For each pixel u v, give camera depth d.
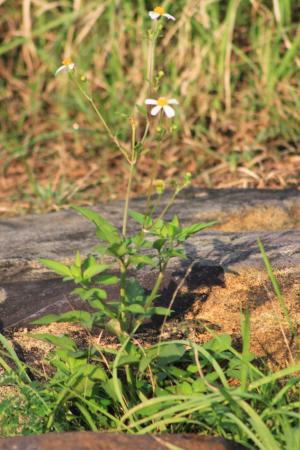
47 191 9.31
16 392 4.90
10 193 9.56
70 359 4.91
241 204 7.95
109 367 4.82
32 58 11.76
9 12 12.10
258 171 9.41
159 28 4.89
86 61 11.41
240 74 11.28
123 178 9.64
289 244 6.20
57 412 4.71
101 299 4.61
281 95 10.70
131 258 4.60
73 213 8.15
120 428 4.37
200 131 10.45
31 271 6.39
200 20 11.16
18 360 4.92
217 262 5.90
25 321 5.66
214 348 4.82
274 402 4.34
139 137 10.43
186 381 4.84
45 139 10.80
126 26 11.41
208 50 10.99
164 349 4.70
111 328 4.75
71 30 11.52
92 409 4.74
